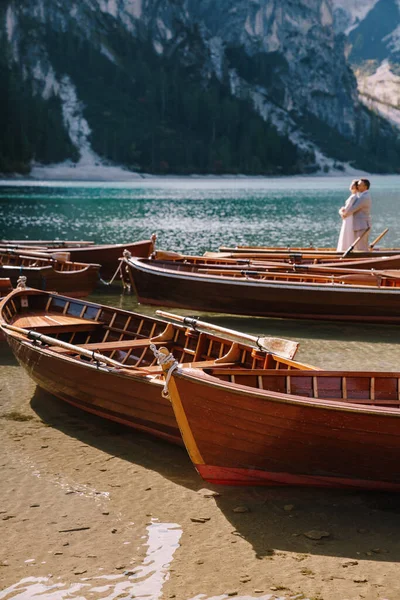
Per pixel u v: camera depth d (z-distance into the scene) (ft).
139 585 17.33
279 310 48.21
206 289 49.16
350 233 60.80
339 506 21.25
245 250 64.85
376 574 17.61
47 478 22.98
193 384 21.34
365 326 47.73
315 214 171.53
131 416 26.05
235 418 21.31
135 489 22.33
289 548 18.89
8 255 57.93
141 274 51.39
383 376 23.45
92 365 26.58
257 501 21.63
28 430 26.96
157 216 159.84
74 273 52.06
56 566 18.08
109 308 34.30
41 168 568.82
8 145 546.67
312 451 21.40
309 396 23.18
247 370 22.90
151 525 20.11
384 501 21.58
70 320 34.50
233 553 18.65
